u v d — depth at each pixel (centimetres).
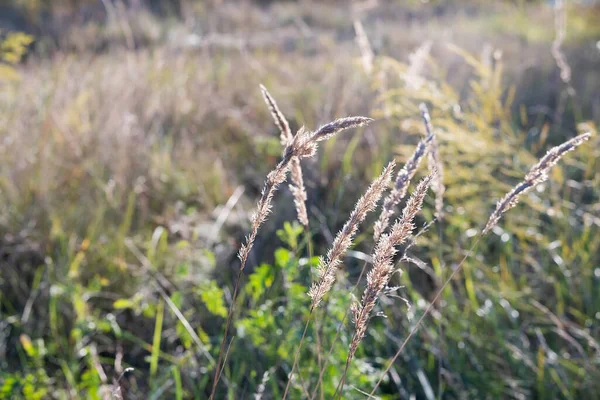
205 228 412
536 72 699
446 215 372
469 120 396
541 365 307
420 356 324
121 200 435
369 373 292
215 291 293
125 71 655
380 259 145
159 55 688
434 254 366
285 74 706
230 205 435
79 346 311
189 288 353
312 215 419
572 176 434
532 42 950
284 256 291
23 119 495
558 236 372
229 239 401
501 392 307
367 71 450
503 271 364
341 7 1514
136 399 302
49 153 452
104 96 575
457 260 360
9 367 319
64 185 446
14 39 630
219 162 489
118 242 385
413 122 388
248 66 730
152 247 383
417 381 311
